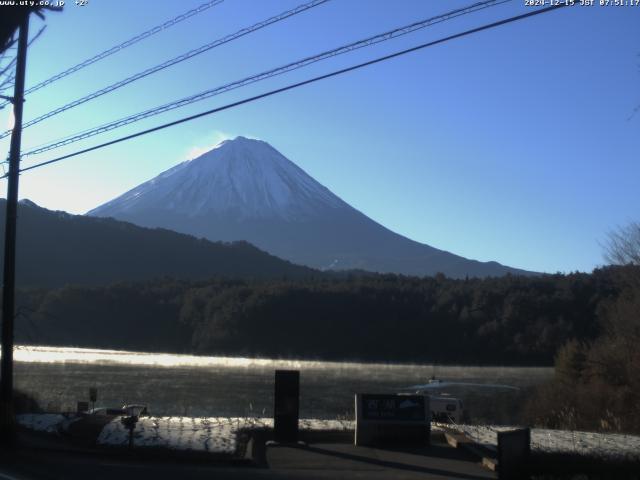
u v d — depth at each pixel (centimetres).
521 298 9694
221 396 5494
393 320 10612
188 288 13238
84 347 11088
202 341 11075
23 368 7569
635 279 4222
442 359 9456
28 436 1583
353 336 10369
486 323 9725
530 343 9038
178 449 1372
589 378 3153
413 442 1504
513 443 1222
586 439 1688
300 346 10419
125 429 1555
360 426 1496
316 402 5097
